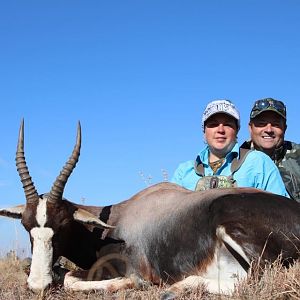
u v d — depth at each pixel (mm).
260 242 1825
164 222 2078
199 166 2439
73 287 2062
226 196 1940
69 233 2182
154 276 2105
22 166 2170
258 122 2744
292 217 1869
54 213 2129
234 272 1863
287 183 2699
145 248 2133
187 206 2027
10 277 2555
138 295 1881
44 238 2096
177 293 1792
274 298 1559
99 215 2328
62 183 2152
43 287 2006
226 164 2369
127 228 2215
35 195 2158
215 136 2371
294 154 2750
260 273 1748
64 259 2588
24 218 2131
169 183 2289
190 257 1976
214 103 2379
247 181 2301
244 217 1854
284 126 2785
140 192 2332
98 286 2059
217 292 1815
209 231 1921
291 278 1604
